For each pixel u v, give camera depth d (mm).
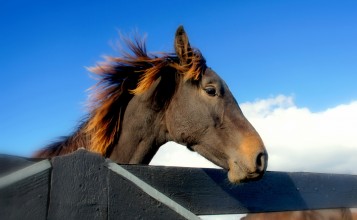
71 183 1294
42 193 1233
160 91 3566
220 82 3461
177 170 1845
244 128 3217
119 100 3625
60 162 1290
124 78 3697
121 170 1408
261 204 2168
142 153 3549
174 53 3744
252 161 2980
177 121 3453
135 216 1391
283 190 2326
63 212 1253
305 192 2443
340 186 2686
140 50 3816
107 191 1358
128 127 3551
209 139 3309
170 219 1456
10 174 1209
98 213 1319
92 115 3615
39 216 1215
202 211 1879
